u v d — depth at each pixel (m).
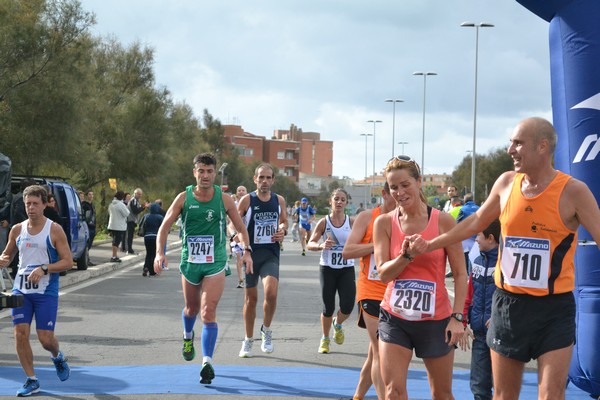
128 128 44.72
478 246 7.55
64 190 22.16
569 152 8.88
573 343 5.83
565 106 8.92
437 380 6.36
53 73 28.25
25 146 28.58
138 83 47.28
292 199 146.00
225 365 10.46
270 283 11.16
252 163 120.00
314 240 11.23
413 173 6.29
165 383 9.29
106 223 45.28
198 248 9.48
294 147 196.88
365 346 12.02
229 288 20.28
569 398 8.77
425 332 6.25
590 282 8.56
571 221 5.81
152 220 23.86
